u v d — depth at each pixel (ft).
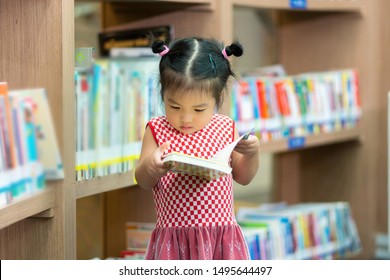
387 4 16.24
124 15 12.90
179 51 8.09
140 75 11.07
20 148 8.82
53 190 9.22
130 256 11.97
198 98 7.97
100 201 12.76
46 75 9.12
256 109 13.28
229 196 8.45
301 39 16.71
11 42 9.22
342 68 16.29
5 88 8.65
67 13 9.11
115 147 10.51
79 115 9.80
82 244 12.70
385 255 16.37
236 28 16.08
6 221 8.18
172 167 7.76
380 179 16.60
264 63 16.66
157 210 8.59
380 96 16.34
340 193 16.78
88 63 9.90
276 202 17.67
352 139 16.37
